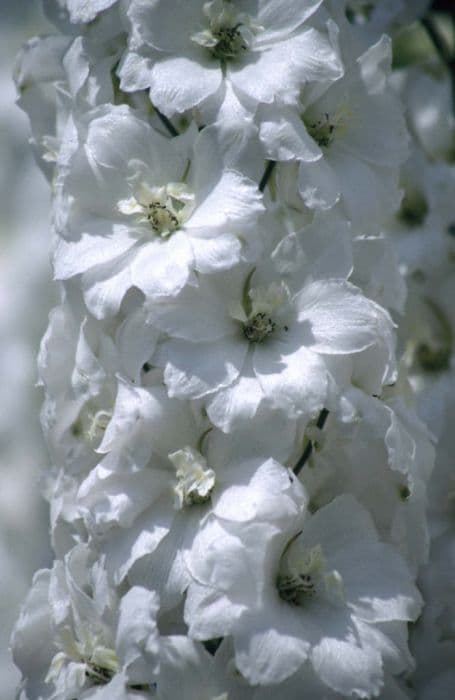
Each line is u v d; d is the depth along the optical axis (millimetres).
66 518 775
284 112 752
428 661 825
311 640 736
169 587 740
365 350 754
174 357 740
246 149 749
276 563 748
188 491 740
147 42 758
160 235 753
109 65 770
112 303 746
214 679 739
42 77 809
